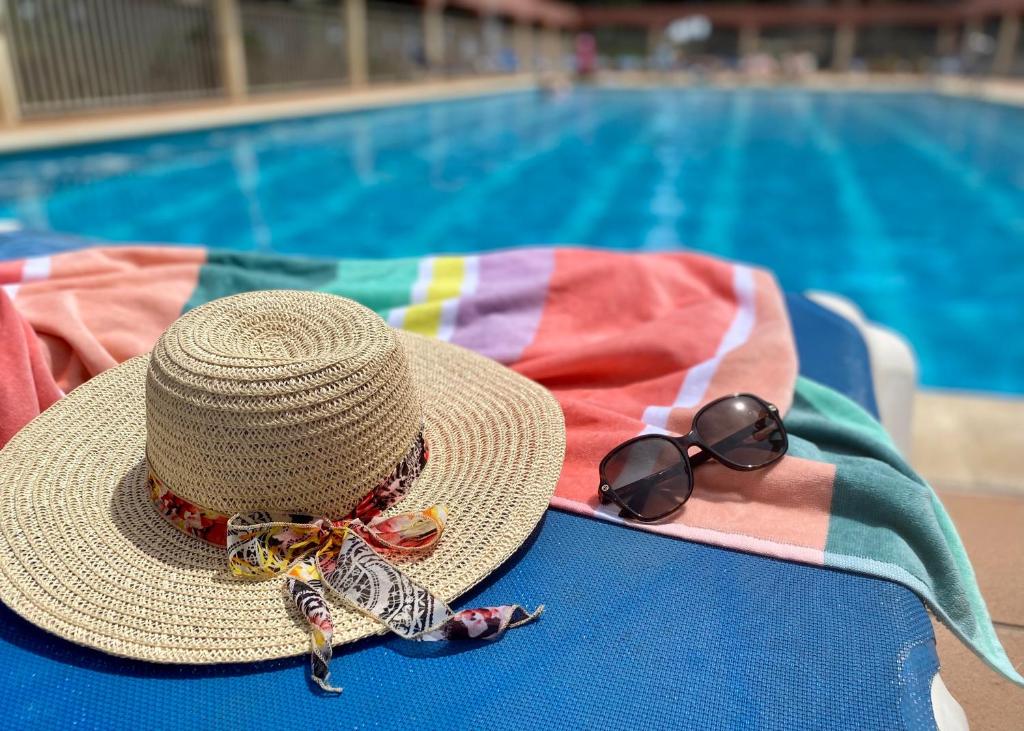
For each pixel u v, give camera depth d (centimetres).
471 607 45
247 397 40
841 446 59
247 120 397
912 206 288
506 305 78
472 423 53
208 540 44
